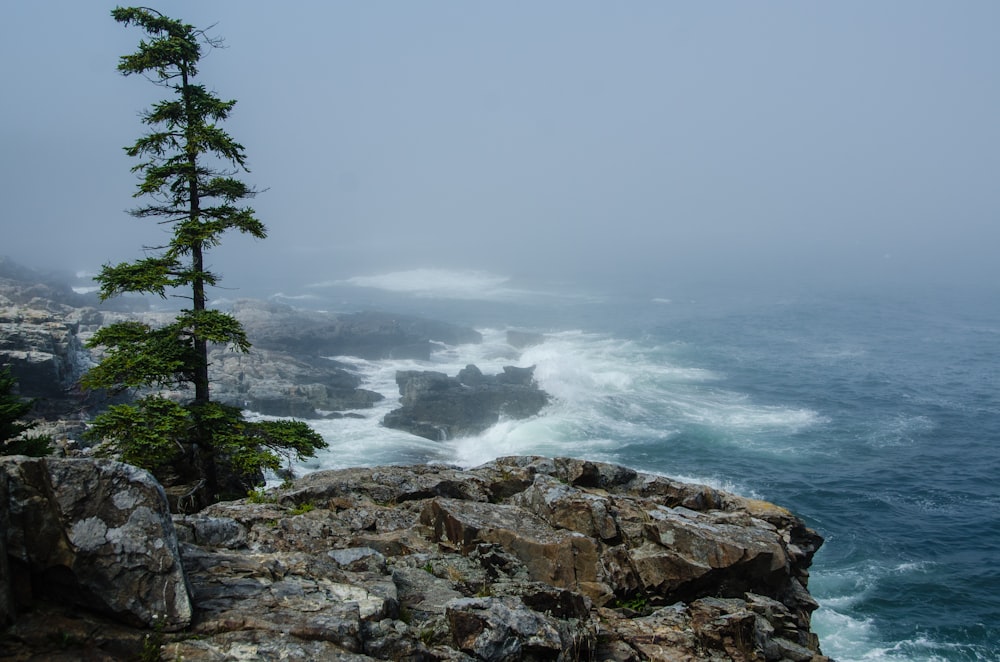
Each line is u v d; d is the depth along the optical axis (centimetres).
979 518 4622
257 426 2445
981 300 15488
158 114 2420
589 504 1791
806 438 6141
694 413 6738
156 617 954
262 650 963
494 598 1270
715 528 1747
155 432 2164
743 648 1472
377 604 1152
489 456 5484
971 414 6944
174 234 2406
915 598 3650
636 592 1642
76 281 14350
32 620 909
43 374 4897
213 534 1422
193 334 2377
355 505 1947
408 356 8769
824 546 4244
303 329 8744
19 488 935
